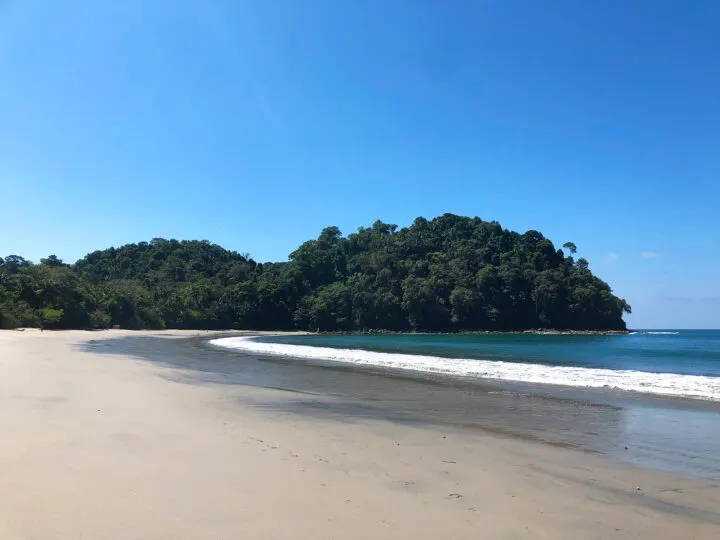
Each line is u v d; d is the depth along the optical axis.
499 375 18.38
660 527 4.78
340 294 101.69
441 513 4.92
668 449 7.90
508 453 7.50
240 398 12.20
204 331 85.31
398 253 117.62
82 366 17.70
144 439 7.31
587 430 9.24
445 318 99.69
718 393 13.78
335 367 21.70
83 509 4.59
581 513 5.10
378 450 7.43
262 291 100.75
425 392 14.10
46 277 62.62
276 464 6.36
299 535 4.22
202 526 4.32
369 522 4.59
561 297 100.81
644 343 55.12
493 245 116.69
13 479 5.31
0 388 11.41
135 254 129.00
